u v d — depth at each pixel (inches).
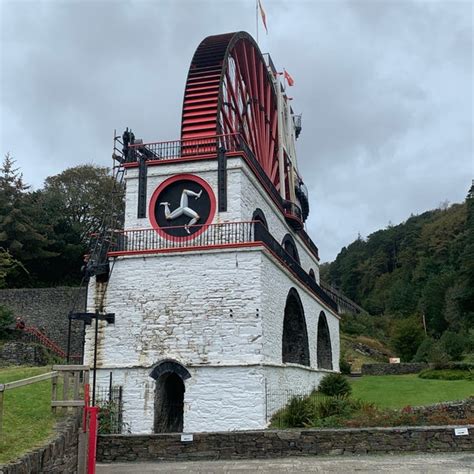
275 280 786.8
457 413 645.9
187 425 693.3
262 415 673.6
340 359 1561.3
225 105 922.7
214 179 812.0
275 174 1225.4
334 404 661.3
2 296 1418.6
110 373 732.7
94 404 700.7
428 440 517.7
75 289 1398.9
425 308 2859.3
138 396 719.1
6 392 514.9
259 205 897.5
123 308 747.4
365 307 3769.7
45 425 398.6
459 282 2591.0
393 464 470.0
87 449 399.9
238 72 1023.0
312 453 526.9
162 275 744.3
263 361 695.7
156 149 860.0
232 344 702.5
